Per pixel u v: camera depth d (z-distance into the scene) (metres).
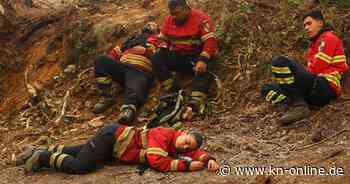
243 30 7.39
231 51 7.27
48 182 5.18
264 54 7.03
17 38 9.00
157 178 5.00
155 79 7.29
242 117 6.27
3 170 5.68
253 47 7.16
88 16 8.75
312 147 5.31
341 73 5.99
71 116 7.13
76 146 5.51
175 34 6.93
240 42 7.30
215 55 7.17
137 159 5.31
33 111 7.54
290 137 5.66
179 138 5.18
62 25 8.88
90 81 7.66
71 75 7.95
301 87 5.90
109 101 7.13
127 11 8.70
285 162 5.00
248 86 6.78
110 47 7.95
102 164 5.44
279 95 6.12
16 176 5.44
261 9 7.63
